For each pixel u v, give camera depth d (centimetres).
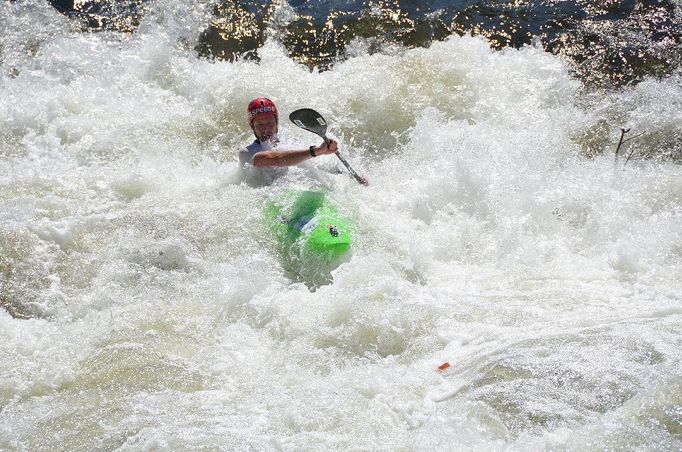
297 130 2902
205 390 1670
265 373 1734
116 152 2770
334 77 3153
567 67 3200
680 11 3531
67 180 2594
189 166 2709
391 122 2944
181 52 3425
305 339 1842
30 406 1645
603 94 3036
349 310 1892
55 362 1791
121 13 3691
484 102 2967
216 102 3067
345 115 2983
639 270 2047
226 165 2705
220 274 2142
